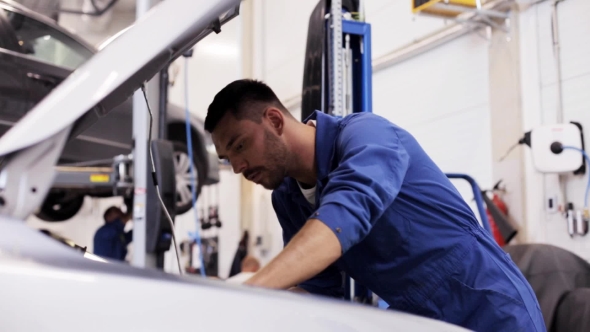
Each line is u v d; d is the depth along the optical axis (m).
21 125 0.65
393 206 1.12
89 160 2.93
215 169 4.00
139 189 2.11
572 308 1.74
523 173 3.61
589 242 3.22
